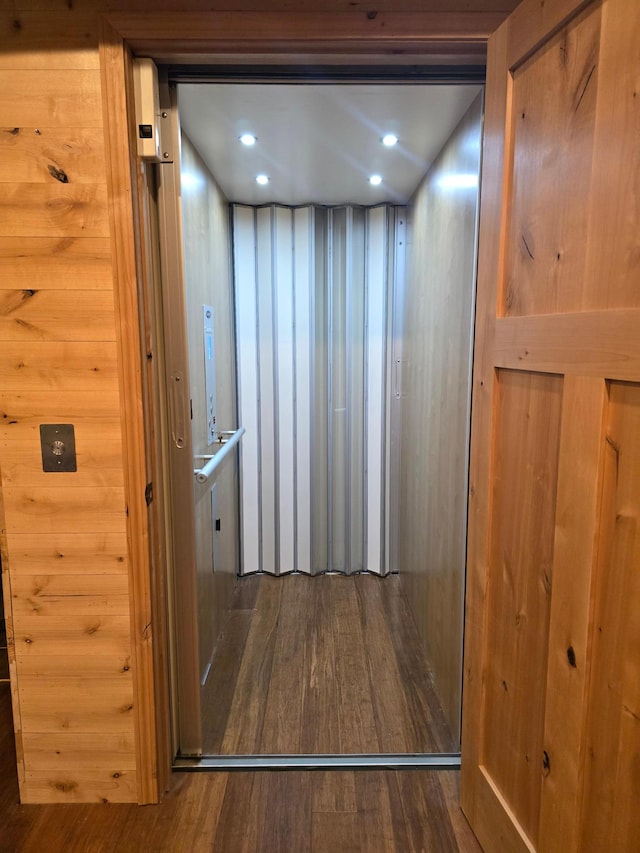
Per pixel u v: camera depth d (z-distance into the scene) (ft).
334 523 9.59
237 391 9.14
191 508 4.96
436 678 6.41
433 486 6.59
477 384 4.35
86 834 4.45
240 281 8.85
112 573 4.54
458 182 5.39
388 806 4.74
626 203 2.67
